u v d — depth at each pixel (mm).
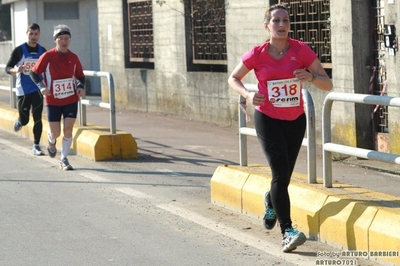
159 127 19203
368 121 14578
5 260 8125
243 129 10273
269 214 8711
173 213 10109
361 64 14461
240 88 8094
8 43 33938
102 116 22078
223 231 9133
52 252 8406
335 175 12758
